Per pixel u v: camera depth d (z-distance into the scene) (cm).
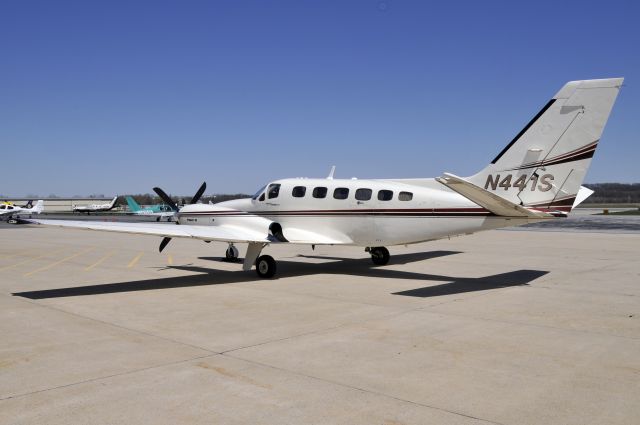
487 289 1103
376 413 452
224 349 652
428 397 488
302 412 455
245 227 1396
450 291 1083
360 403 475
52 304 959
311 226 1380
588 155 1020
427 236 1207
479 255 1802
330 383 527
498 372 558
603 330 741
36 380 537
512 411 455
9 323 800
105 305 947
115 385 522
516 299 984
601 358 607
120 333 736
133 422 436
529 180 1077
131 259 1764
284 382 530
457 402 476
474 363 589
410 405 470
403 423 432
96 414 452
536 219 1067
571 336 707
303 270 1444
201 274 1373
